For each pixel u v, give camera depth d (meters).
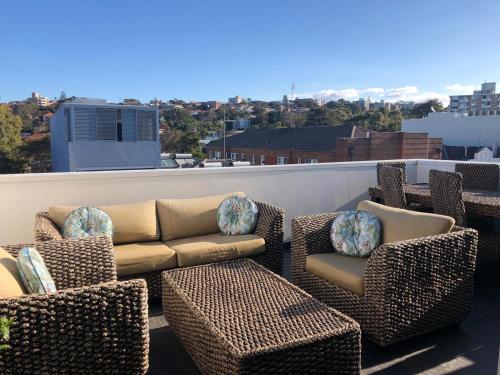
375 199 4.84
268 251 3.52
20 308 1.62
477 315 2.89
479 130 23.48
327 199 5.11
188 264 3.20
